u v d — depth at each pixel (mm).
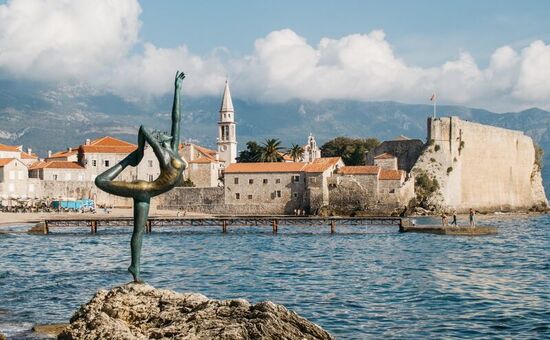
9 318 36812
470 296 45688
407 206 166000
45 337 31438
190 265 65500
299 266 64625
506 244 91188
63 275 56500
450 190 186125
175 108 26344
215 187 168125
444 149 186375
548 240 98438
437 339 33094
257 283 52250
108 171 25891
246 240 99750
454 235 108312
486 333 34406
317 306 41812
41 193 169500
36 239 99500
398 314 39250
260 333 21312
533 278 55469
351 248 85438
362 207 161750
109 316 24078
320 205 161750
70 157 196625
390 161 184250
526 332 34625
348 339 33031
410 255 75812
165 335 21906
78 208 157250
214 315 22922
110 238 102125
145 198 26281
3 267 62625
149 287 25734
